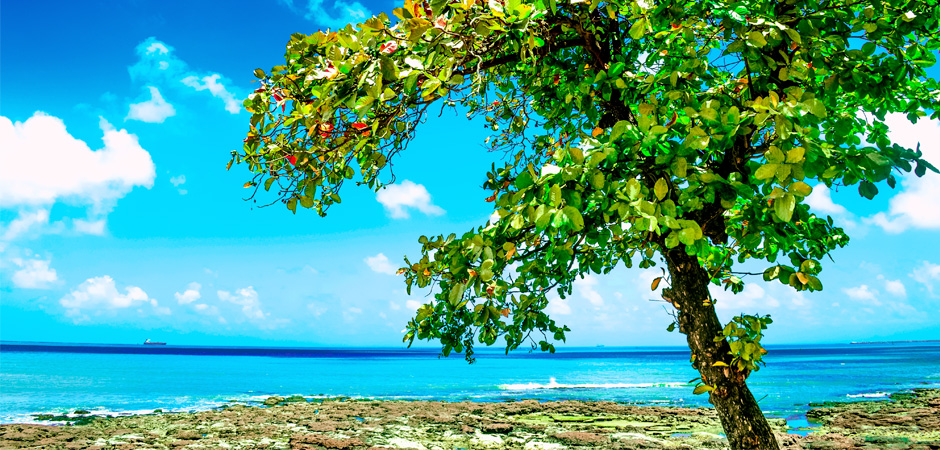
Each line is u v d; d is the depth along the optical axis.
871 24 3.73
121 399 27.48
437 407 21.94
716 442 14.17
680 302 4.60
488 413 20.39
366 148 4.08
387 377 48.81
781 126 2.93
